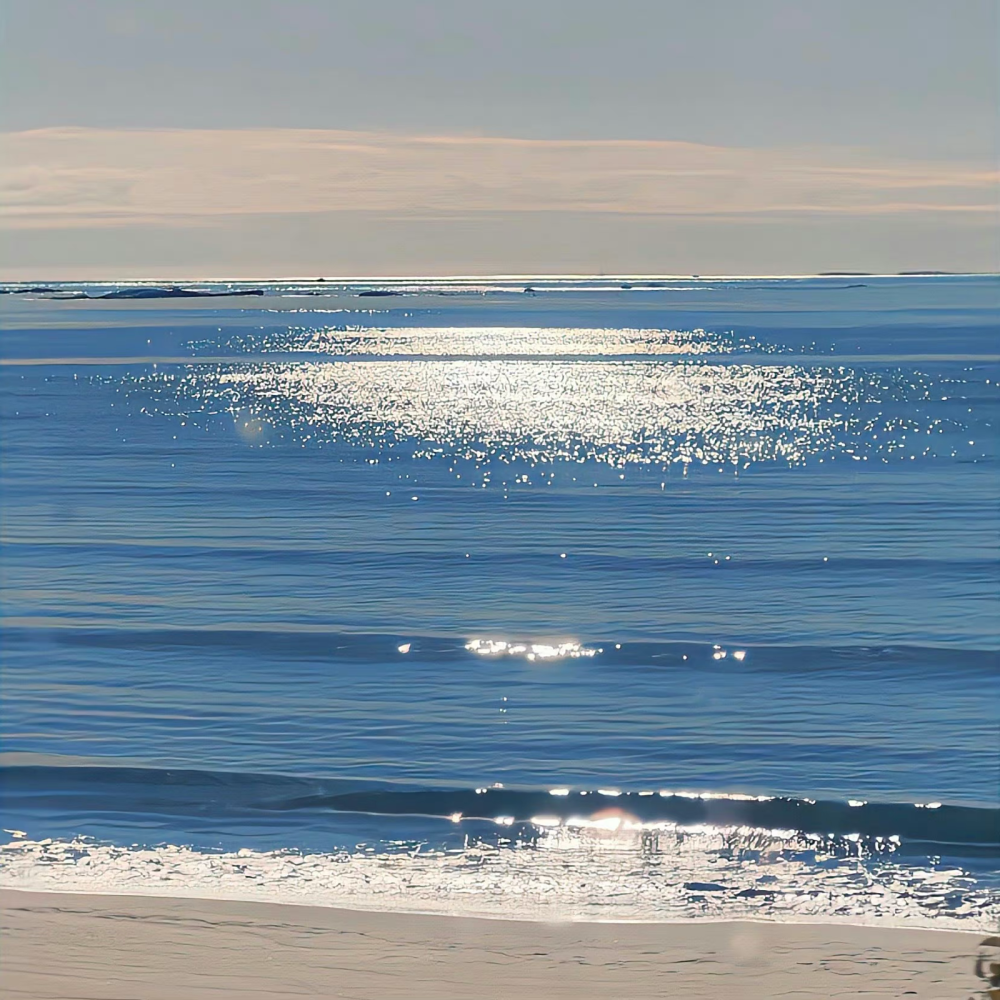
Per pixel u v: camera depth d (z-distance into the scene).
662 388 84.62
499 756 14.05
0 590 22.95
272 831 11.96
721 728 15.00
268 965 9.33
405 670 17.66
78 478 39.75
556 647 18.84
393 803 12.67
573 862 11.25
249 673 17.47
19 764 13.67
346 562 25.83
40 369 100.81
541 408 70.62
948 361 104.06
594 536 28.84
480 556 26.44
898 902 10.41
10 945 9.63
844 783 13.14
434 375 100.12
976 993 8.87
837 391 77.94
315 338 168.00
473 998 8.83
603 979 9.15
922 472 40.28
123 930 9.88
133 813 12.35
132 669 17.62
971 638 19.12
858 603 21.66
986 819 12.17
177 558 26.23
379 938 9.77
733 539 28.08
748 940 9.73
